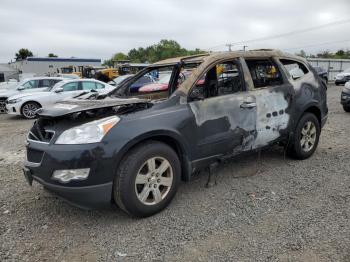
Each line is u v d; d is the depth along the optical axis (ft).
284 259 9.39
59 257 9.95
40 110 12.37
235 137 14.24
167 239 10.69
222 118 13.73
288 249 9.85
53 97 43.42
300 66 17.78
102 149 10.80
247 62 15.12
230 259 9.50
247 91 14.71
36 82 50.52
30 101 42.45
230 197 13.61
